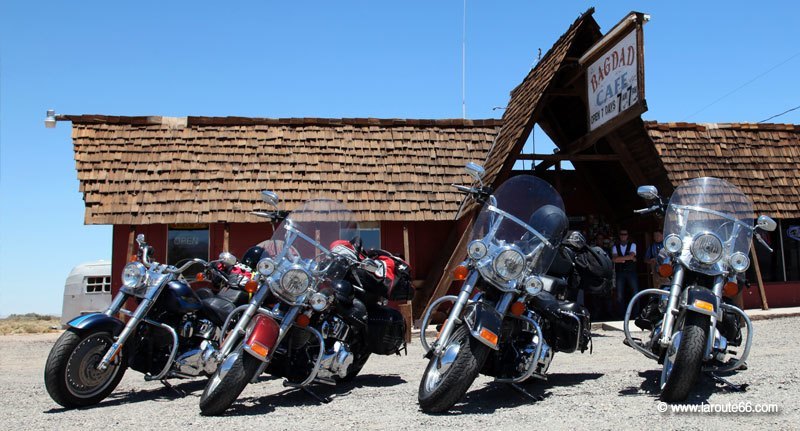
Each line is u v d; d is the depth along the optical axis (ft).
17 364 32.48
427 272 45.32
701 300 16.67
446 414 17.07
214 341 21.17
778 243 47.29
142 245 21.26
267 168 44.16
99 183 41.91
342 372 20.06
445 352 17.11
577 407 17.40
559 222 18.67
